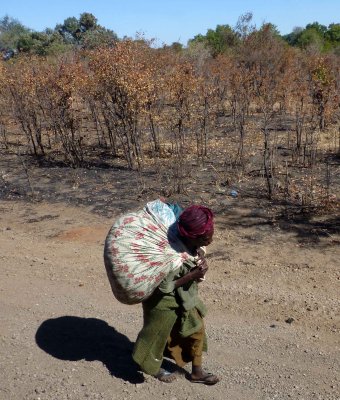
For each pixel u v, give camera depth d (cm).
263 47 2300
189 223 341
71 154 1231
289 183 947
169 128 1279
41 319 487
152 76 1245
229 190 922
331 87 1335
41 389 385
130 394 376
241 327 466
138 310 501
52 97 1218
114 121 1193
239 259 625
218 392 376
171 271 343
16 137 1532
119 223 353
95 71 1164
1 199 948
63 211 859
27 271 605
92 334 458
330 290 537
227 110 1759
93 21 4506
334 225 732
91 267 611
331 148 1208
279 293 530
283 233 710
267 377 392
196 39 3462
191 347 374
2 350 437
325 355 419
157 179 1002
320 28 4462
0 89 1445
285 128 1416
